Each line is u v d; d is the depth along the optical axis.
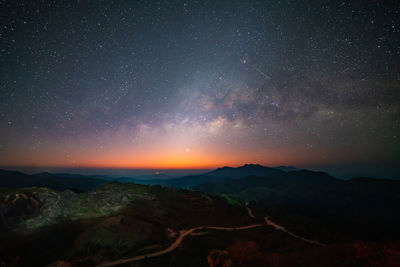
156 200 94.56
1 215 61.62
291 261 33.97
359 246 26.97
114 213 74.44
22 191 75.12
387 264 22.91
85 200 84.56
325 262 28.84
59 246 51.44
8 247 50.06
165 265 40.97
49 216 66.62
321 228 89.62
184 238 58.25
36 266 43.72
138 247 49.69
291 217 109.06
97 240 48.84
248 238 63.78
